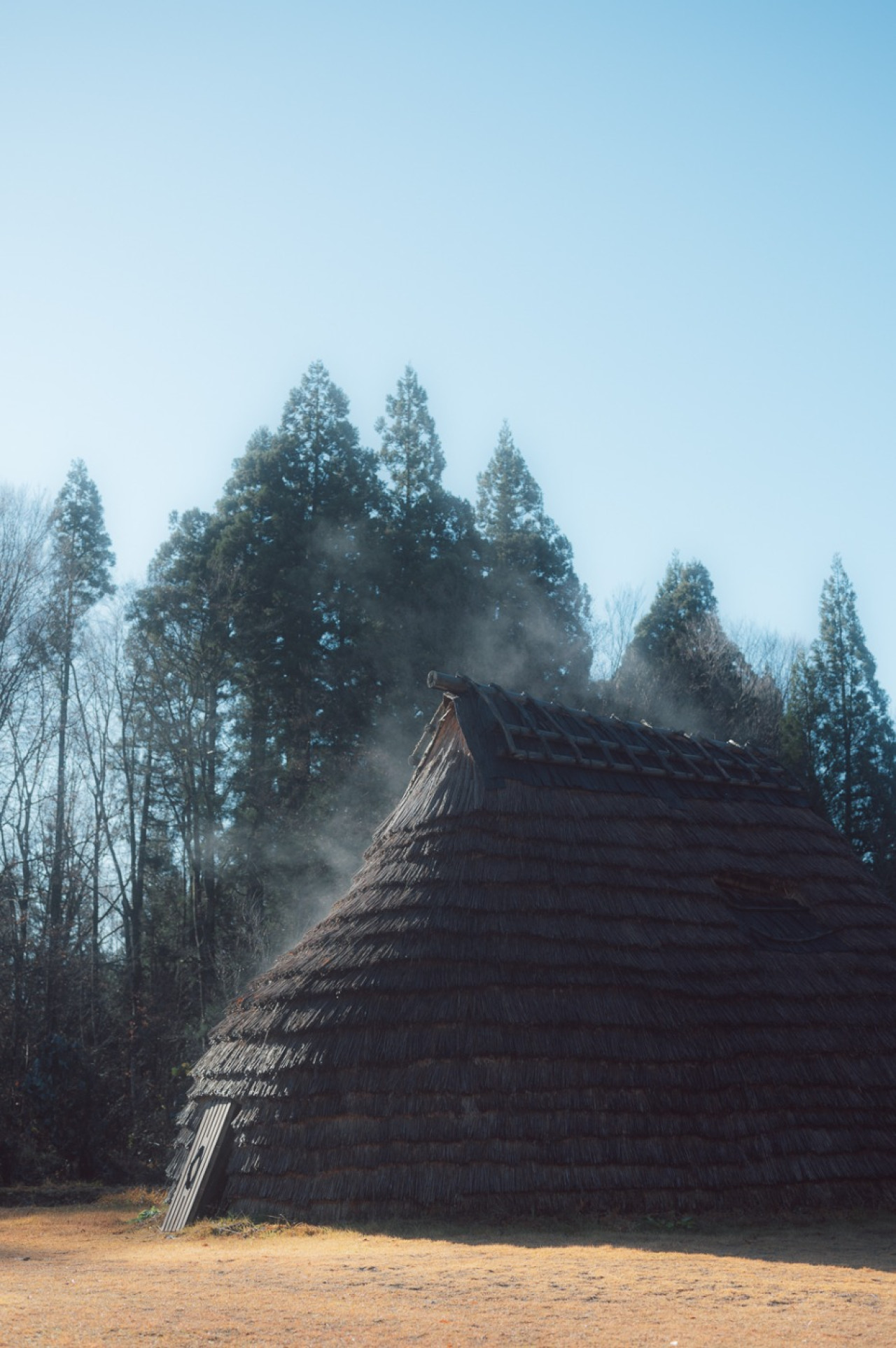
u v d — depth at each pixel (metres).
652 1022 14.53
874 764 41.69
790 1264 10.85
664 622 51.12
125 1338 7.52
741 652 51.97
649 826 17.42
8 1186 25.03
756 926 16.94
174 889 41.66
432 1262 10.77
